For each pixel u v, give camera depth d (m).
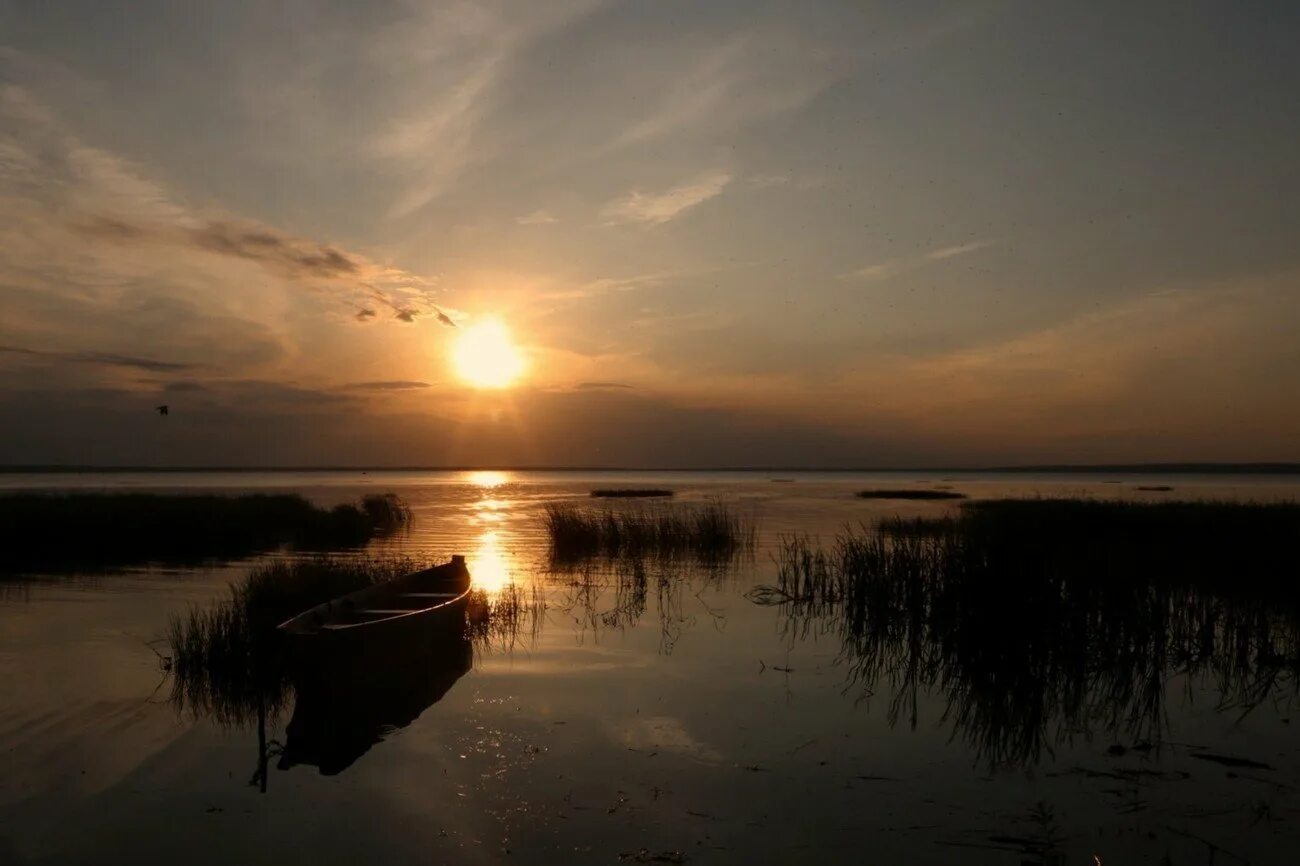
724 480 144.75
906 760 8.90
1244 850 6.93
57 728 9.70
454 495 70.81
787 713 10.44
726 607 17.72
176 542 26.31
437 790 8.07
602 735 9.62
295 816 7.51
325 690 10.02
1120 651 12.96
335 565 18.14
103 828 7.27
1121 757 9.04
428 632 12.31
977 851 6.91
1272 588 17.27
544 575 22.34
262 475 177.88
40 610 16.31
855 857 6.79
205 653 12.05
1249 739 9.65
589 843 7.02
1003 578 13.93
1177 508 30.89
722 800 7.86
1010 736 9.66
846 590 18.27
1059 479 154.75
